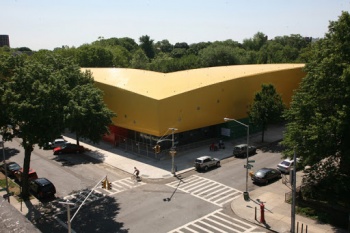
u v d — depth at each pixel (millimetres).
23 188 33625
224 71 59281
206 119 51250
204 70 60969
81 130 39000
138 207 30953
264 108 50188
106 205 31594
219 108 52719
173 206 31031
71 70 41781
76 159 46719
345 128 26953
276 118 50719
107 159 46406
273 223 27188
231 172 39844
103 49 106250
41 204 32156
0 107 31766
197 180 37625
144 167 42500
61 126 31688
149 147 49062
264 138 54938
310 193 30750
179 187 35750
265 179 35688
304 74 65438
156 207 30875
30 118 29734
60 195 34281
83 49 103688
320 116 27797
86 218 28938
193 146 50438
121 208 30828
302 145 29266
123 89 50281
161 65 117812
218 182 36812
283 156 32219
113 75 58531
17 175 38375
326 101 29781
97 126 39031
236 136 55094
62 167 43344
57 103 31875
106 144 54219
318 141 27828
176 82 52406
